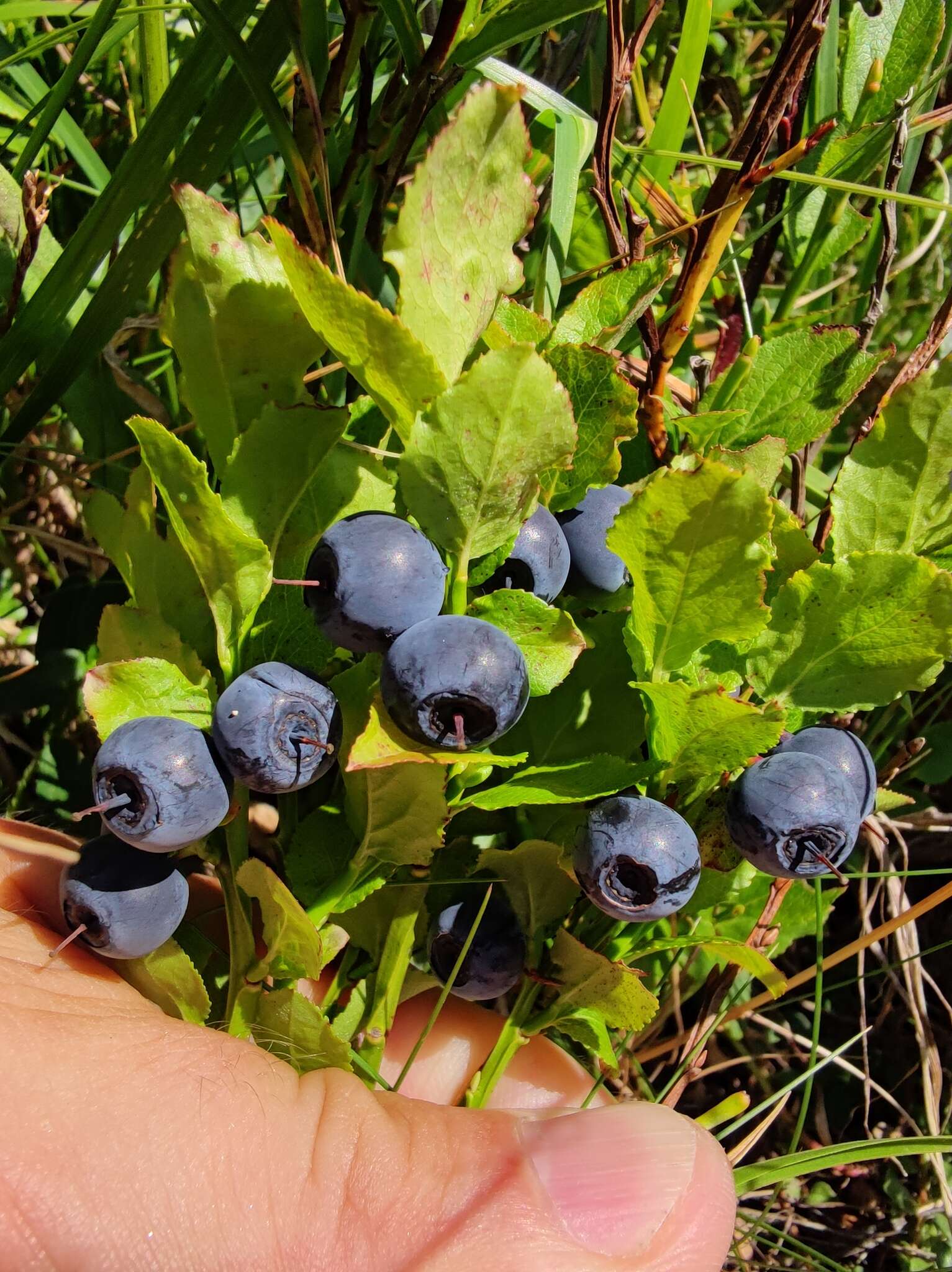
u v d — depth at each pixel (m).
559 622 0.08
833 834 0.08
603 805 0.09
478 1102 0.10
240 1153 0.09
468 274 0.08
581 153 0.11
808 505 0.14
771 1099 0.11
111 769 0.08
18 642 0.15
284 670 0.08
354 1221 0.09
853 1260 0.14
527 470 0.08
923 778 0.13
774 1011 0.15
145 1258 0.09
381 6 0.11
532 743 0.10
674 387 0.13
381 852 0.09
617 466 0.09
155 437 0.08
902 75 0.13
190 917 0.12
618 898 0.08
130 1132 0.09
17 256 0.12
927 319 0.15
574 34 0.13
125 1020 0.09
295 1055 0.10
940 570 0.09
